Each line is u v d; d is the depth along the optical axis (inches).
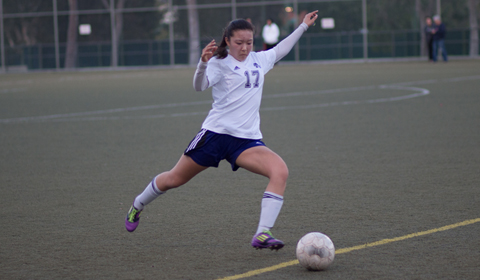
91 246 703.1
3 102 2861.7
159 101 2672.2
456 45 5816.9
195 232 749.9
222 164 1205.7
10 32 6697.8
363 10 5920.3
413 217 785.6
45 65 6653.5
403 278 569.9
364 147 1354.6
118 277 597.9
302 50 6102.4
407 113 1932.8
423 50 5846.5
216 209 861.2
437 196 895.7
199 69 641.6
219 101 672.4
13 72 6707.7
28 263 645.9
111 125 1898.4
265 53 713.6
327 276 582.9
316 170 1121.4
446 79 3284.9
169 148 1429.6
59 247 701.3
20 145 1542.8
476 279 563.2
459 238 689.6
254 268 613.3
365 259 628.4
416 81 3243.1
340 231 733.9
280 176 646.5
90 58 6579.7
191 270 612.7
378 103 2262.6
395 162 1171.9
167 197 943.0
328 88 3036.4
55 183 1076.5
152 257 658.2
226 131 664.4
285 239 711.1
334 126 1710.1
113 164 1247.5
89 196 967.0
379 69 4571.9
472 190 927.0
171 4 6392.7
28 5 6609.3
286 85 3344.0
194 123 1881.2
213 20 6353.3
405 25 5861.2
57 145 1526.8
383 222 767.1
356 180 1025.5
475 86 2795.3
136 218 730.2
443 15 5807.1
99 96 3056.1
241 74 663.8
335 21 5994.1
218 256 655.8
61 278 597.9
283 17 6141.7
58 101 2839.6
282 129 1689.2
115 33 6505.9
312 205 865.5
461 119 1744.6
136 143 1520.7
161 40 6451.8
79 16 6535.4
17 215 854.5
